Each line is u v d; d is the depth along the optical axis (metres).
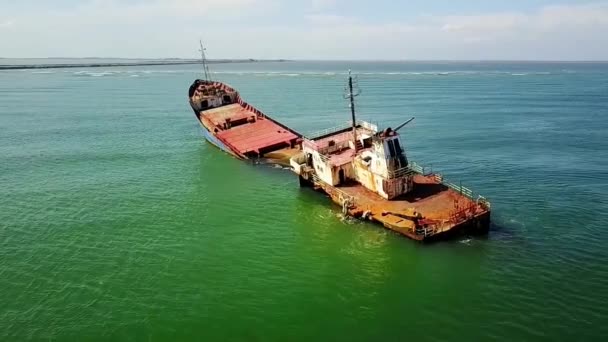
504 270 31.14
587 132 76.00
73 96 146.25
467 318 26.59
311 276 31.95
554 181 48.84
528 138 71.50
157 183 52.94
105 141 75.88
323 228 39.56
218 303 28.98
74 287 31.02
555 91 149.75
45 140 76.69
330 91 158.50
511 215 39.66
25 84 195.00
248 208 44.75
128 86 186.88
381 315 27.31
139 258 35.00
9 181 53.84
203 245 37.09
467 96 136.38
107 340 25.67
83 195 49.00
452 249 33.91
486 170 53.66
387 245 35.38
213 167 58.91
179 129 86.88
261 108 113.19
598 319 25.89
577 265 31.47
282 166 57.41
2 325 27.00
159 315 27.84
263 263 33.97
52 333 26.31
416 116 97.06
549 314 26.52
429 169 54.38
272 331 26.17
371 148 42.28
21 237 38.69
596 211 40.25
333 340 25.25
